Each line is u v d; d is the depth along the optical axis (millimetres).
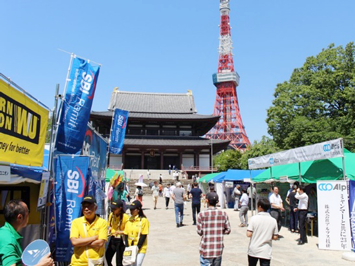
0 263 3678
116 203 7820
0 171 5480
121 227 7824
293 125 34594
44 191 7340
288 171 17406
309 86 35531
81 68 9312
